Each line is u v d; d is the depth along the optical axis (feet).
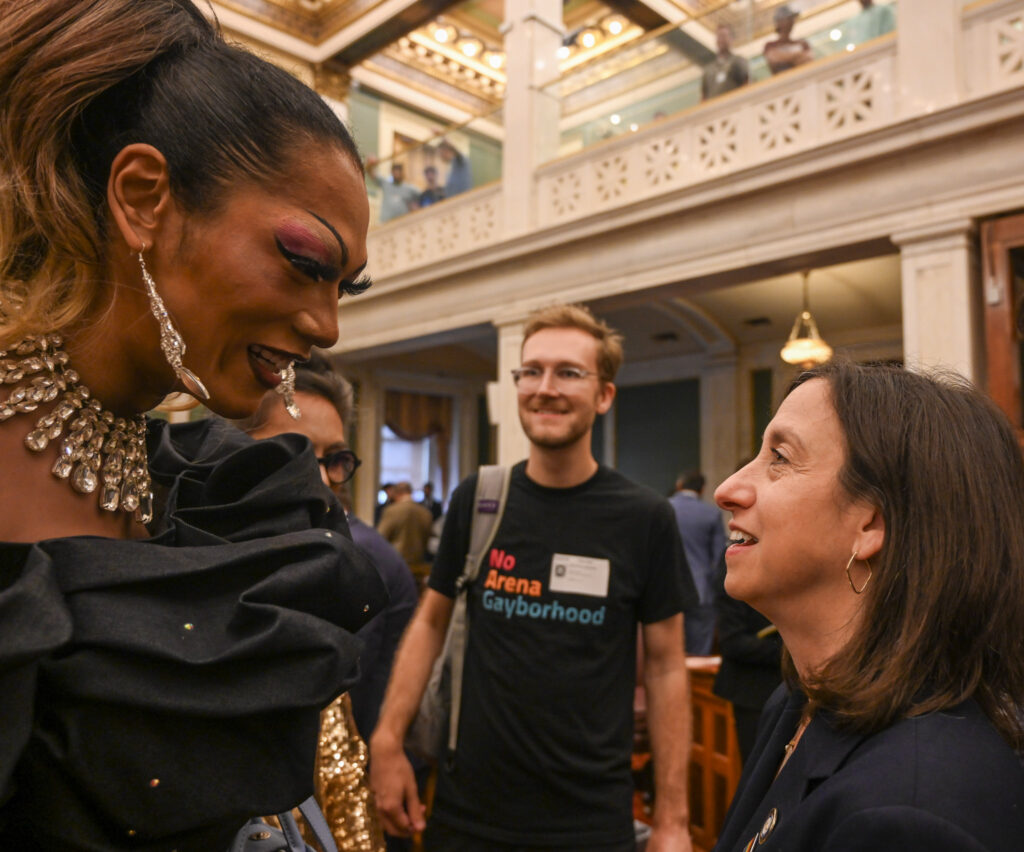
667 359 33.32
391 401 39.19
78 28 1.59
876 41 15.34
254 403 1.80
